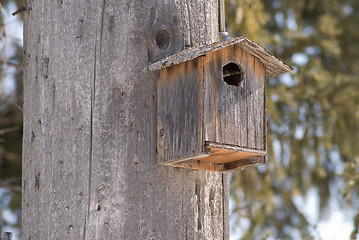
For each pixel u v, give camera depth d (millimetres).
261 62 9164
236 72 9430
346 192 14984
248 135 8875
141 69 8805
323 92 18281
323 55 19922
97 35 8812
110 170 8570
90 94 8719
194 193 8984
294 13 19359
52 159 8844
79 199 8570
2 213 17891
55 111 8898
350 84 18672
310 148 17641
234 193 16766
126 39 8812
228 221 9406
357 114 18422
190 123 8469
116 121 8656
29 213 9125
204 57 8469
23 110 9609
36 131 9133
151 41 8906
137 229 8523
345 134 18203
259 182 17047
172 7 9117
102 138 8617
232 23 16156
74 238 8523
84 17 8883
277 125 17078
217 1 9797
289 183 17859
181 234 8781
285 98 17203
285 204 17828
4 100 17344
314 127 17859
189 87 8531
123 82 8734
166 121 8711
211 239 9094
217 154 8766
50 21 9133
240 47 8898
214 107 8523
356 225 14305
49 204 8789
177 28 9102
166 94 8750
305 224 17672
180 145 8531
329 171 18344
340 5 20828
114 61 8766
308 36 19328
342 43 20500
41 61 9172
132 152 8648
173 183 8805
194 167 8898
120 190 8547
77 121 8711
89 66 8773
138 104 8742
